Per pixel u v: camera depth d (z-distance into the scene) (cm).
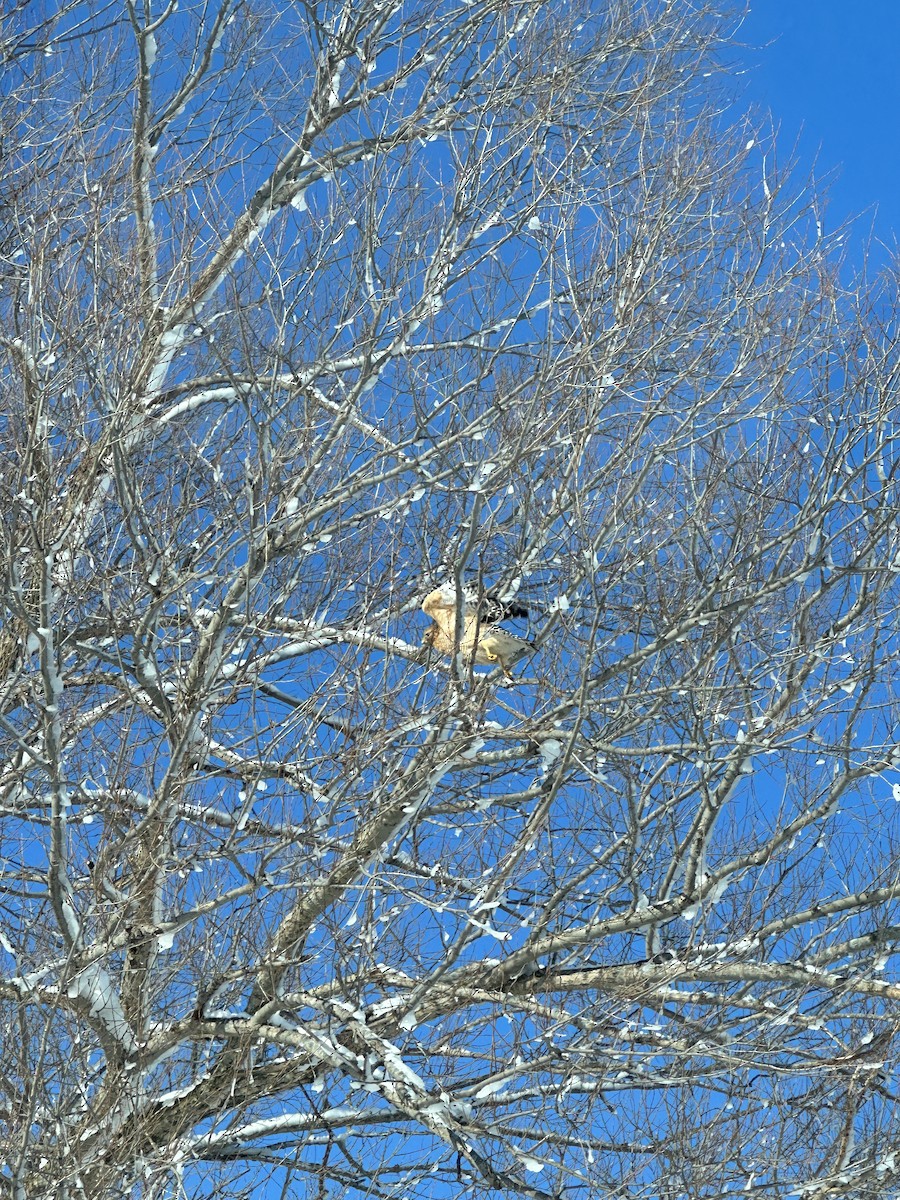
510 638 783
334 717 788
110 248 798
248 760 773
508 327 798
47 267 787
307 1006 755
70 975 721
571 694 744
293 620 810
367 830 745
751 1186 782
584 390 749
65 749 802
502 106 899
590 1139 782
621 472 779
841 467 773
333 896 759
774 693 795
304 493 785
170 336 801
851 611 745
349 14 929
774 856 843
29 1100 705
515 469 737
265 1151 829
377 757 751
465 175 812
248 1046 761
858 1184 753
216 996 802
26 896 809
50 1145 734
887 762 720
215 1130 798
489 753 774
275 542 746
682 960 753
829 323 803
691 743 759
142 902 746
